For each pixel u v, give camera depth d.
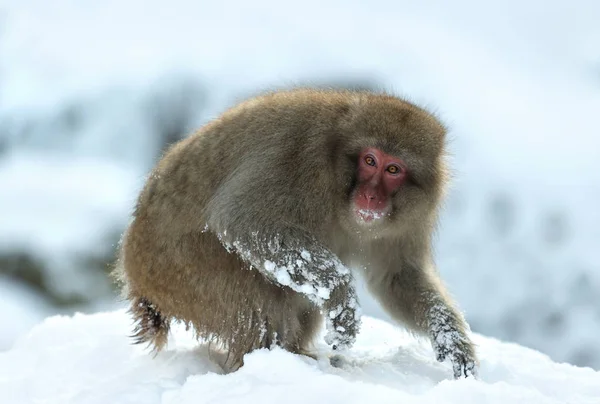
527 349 16.39
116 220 36.50
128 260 14.80
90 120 50.22
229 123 14.36
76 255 34.59
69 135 49.91
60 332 15.73
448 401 10.87
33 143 49.62
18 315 31.17
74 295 33.53
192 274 13.93
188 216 13.99
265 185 13.50
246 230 13.27
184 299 14.08
